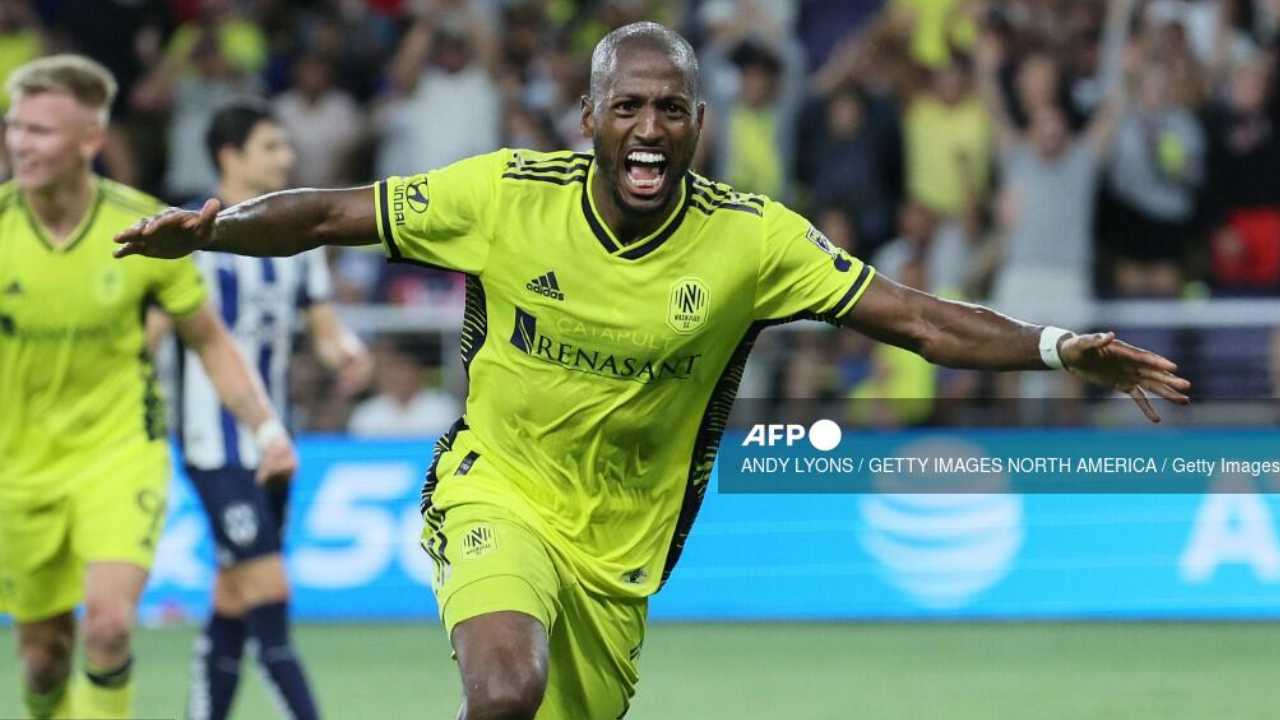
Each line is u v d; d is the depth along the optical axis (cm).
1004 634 3662
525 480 1823
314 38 4944
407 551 3938
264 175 2791
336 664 3397
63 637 2394
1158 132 4562
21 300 2277
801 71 4741
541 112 4831
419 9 5038
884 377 4097
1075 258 4503
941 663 3350
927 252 4456
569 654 1859
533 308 1773
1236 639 3575
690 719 2878
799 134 4666
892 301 1797
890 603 3850
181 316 2366
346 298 4525
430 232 1777
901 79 4688
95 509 2283
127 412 2333
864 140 4603
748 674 3259
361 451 3966
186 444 2628
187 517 3906
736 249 1775
